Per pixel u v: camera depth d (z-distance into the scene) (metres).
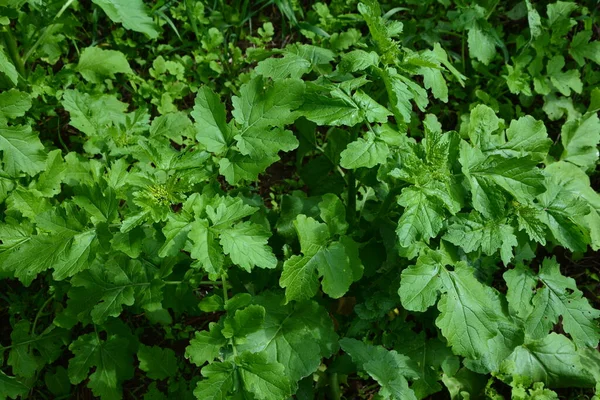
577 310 0.65
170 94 0.87
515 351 0.70
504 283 0.79
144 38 0.91
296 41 0.96
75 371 0.63
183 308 0.65
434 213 0.56
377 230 0.68
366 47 0.63
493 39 0.88
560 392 0.73
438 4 0.96
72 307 0.62
